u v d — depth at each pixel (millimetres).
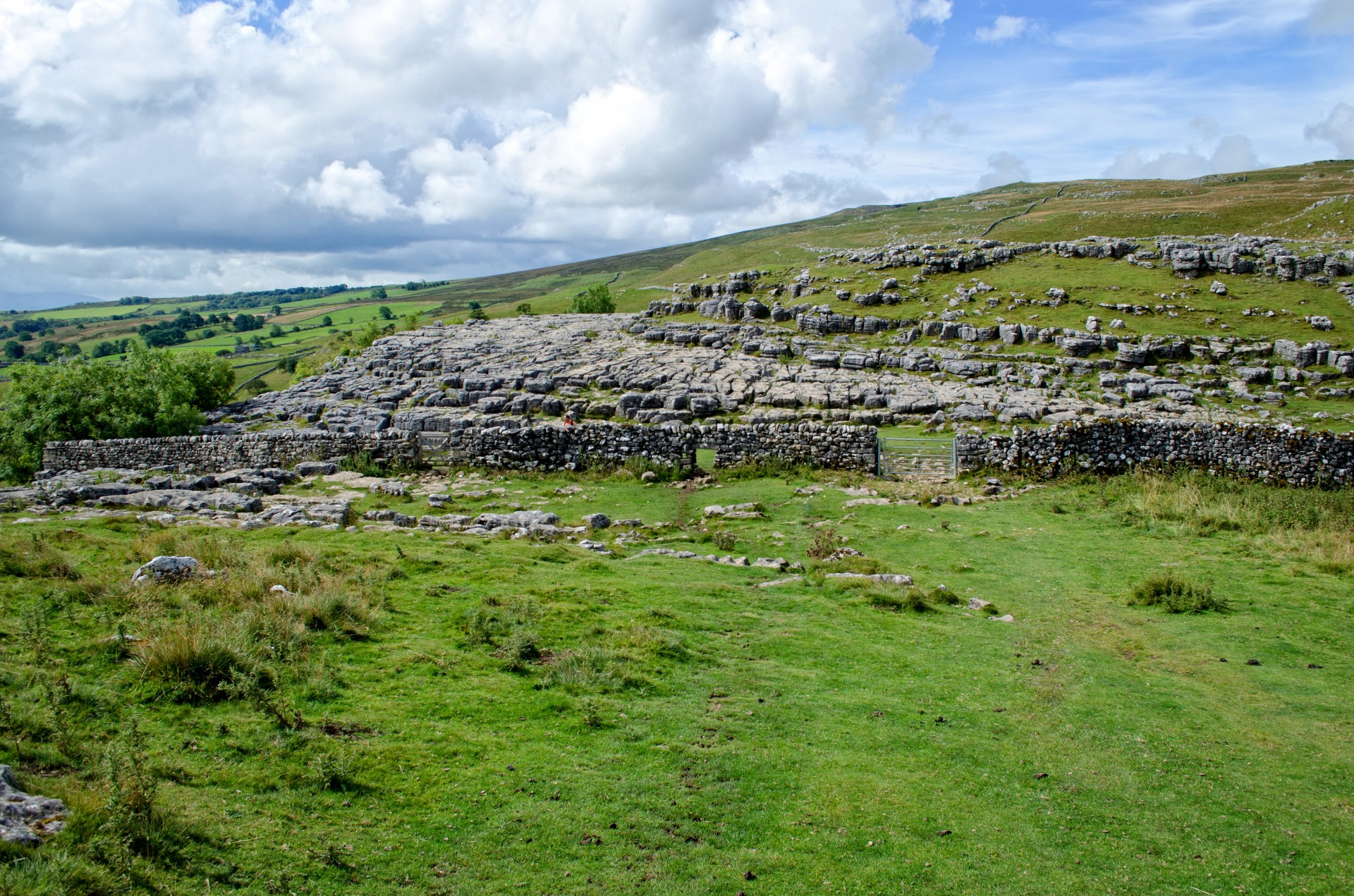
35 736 8086
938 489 29641
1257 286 57469
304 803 7934
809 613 15805
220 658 9938
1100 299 57781
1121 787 9836
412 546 18719
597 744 9914
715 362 50688
